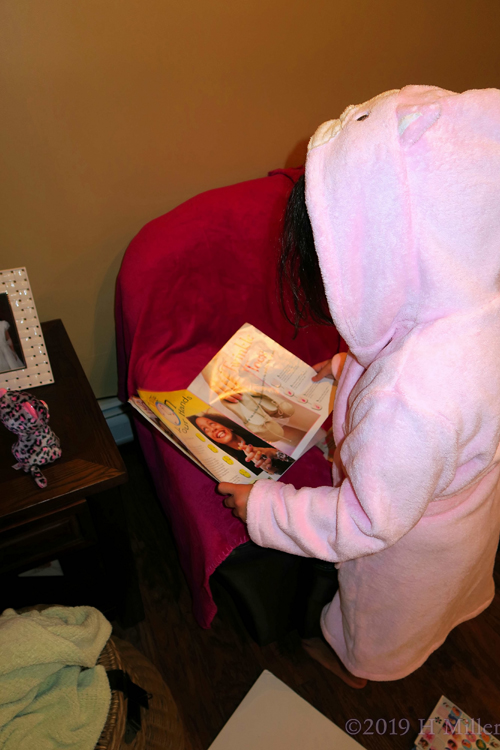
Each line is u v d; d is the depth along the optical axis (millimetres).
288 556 879
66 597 986
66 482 797
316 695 1051
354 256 500
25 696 649
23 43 888
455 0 1284
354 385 702
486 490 697
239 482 778
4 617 716
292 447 857
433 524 680
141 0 929
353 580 792
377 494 539
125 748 756
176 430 820
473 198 446
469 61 1440
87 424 908
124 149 1079
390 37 1256
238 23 1040
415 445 504
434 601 764
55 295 1203
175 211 1085
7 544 805
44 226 1096
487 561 863
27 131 973
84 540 887
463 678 1080
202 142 1158
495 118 436
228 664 1093
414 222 464
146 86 1026
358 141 456
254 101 1162
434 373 497
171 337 1095
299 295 662
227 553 801
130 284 1048
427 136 441
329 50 1185
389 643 829
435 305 502
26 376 981
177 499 947
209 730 997
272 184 1152
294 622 1058
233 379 968
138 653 930
